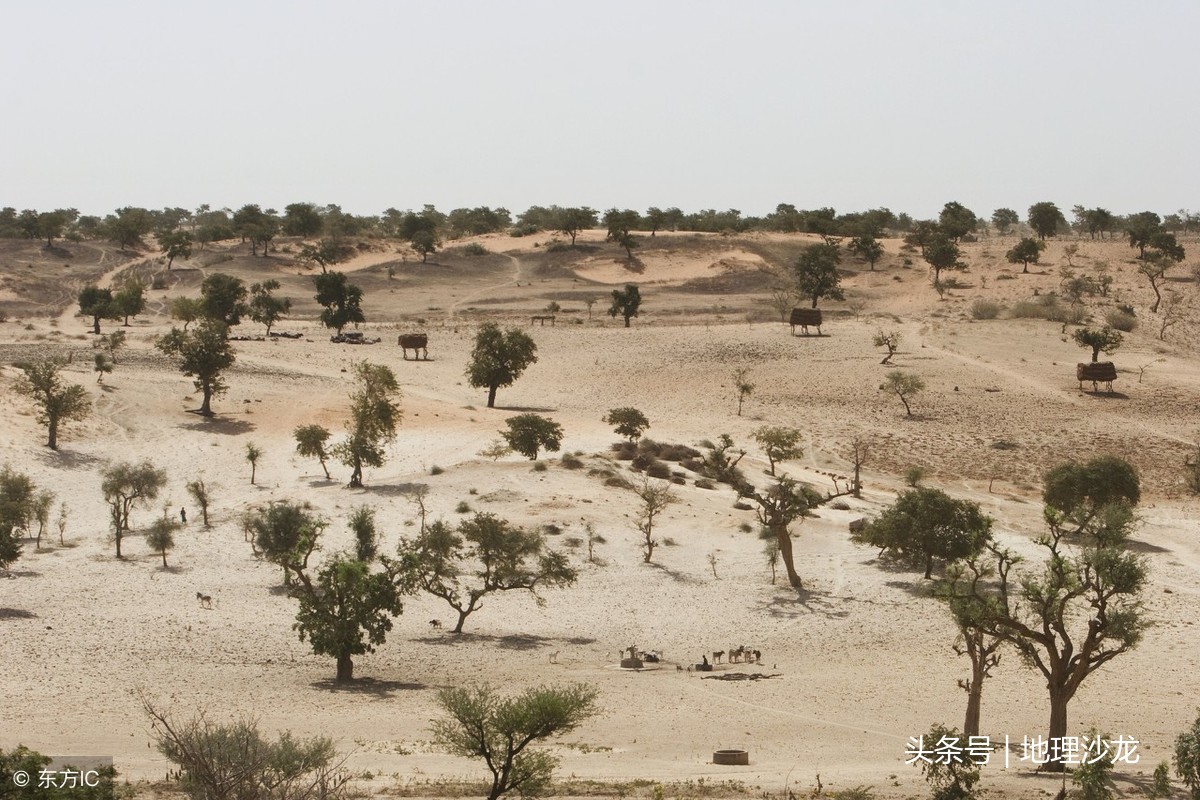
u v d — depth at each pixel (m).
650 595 71.12
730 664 57.75
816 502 73.56
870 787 33.16
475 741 30.14
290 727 42.00
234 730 29.47
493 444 108.75
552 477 96.00
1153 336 173.38
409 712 45.25
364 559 71.19
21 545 73.56
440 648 59.66
